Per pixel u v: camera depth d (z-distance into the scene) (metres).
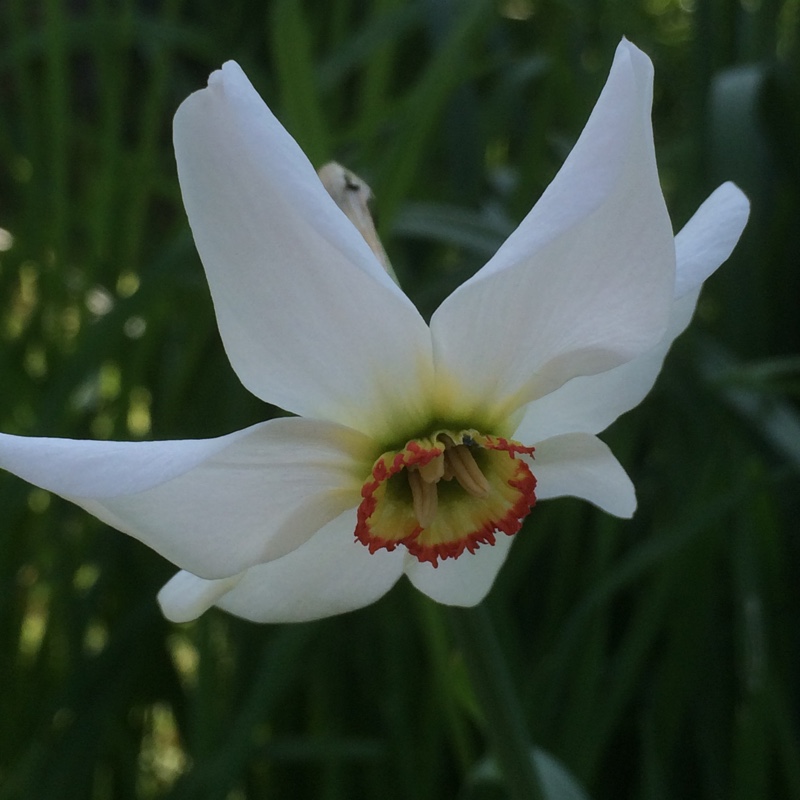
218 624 0.32
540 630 0.30
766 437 0.26
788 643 0.26
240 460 0.14
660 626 0.29
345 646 0.30
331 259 0.14
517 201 0.31
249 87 0.14
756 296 0.28
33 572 0.30
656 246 0.14
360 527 0.15
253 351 0.14
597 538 0.28
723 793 0.26
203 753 0.27
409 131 0.23
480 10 0.24
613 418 0.15
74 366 0.24
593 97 0.29
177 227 0.31
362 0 0.37
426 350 0.15
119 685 0.27
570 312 0.14
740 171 0.27
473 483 0.15
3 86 0.38
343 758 0.28
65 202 0.28
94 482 0.14
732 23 0.32
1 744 0.30
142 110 0.41
